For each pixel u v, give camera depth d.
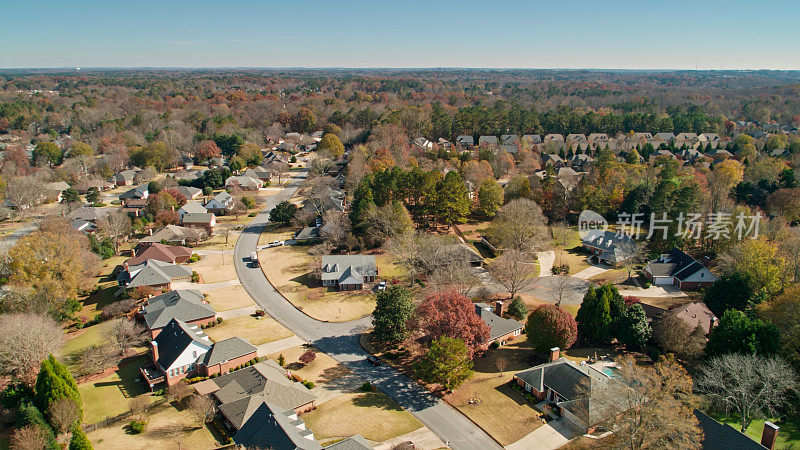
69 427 51.56
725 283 74.75
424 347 69.81
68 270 77.38
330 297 86.31
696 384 58.16
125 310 77.38
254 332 74.25
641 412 45.59
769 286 74.81
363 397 58.66
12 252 76.19
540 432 52.41
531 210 102.62
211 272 96.62
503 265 81.62
